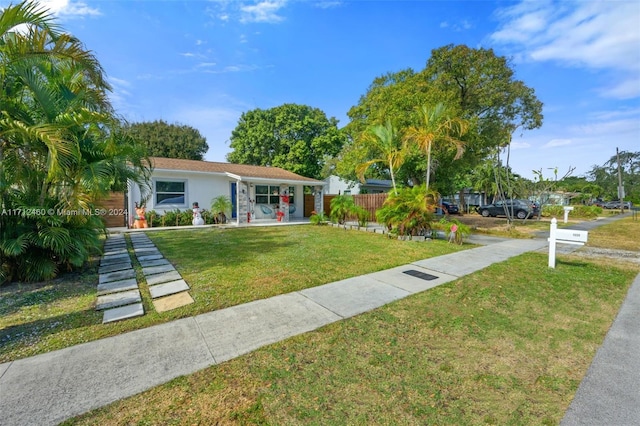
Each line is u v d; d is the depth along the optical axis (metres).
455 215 24.81
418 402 2.04
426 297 4.18
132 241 8.61
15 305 3.74
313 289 4.46
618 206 38.72
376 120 13.17
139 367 2.41
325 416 1.89
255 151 25.55
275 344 2.82
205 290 4.33
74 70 5.26
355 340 2.92
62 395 2.05
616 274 5.44
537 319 3.47
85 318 3.36
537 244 9.02
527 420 1.86
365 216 12.35
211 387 2.17
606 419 1.86
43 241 4.58
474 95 14.40
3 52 4.11
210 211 13.47
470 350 2.76
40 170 4.96
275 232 10.96
